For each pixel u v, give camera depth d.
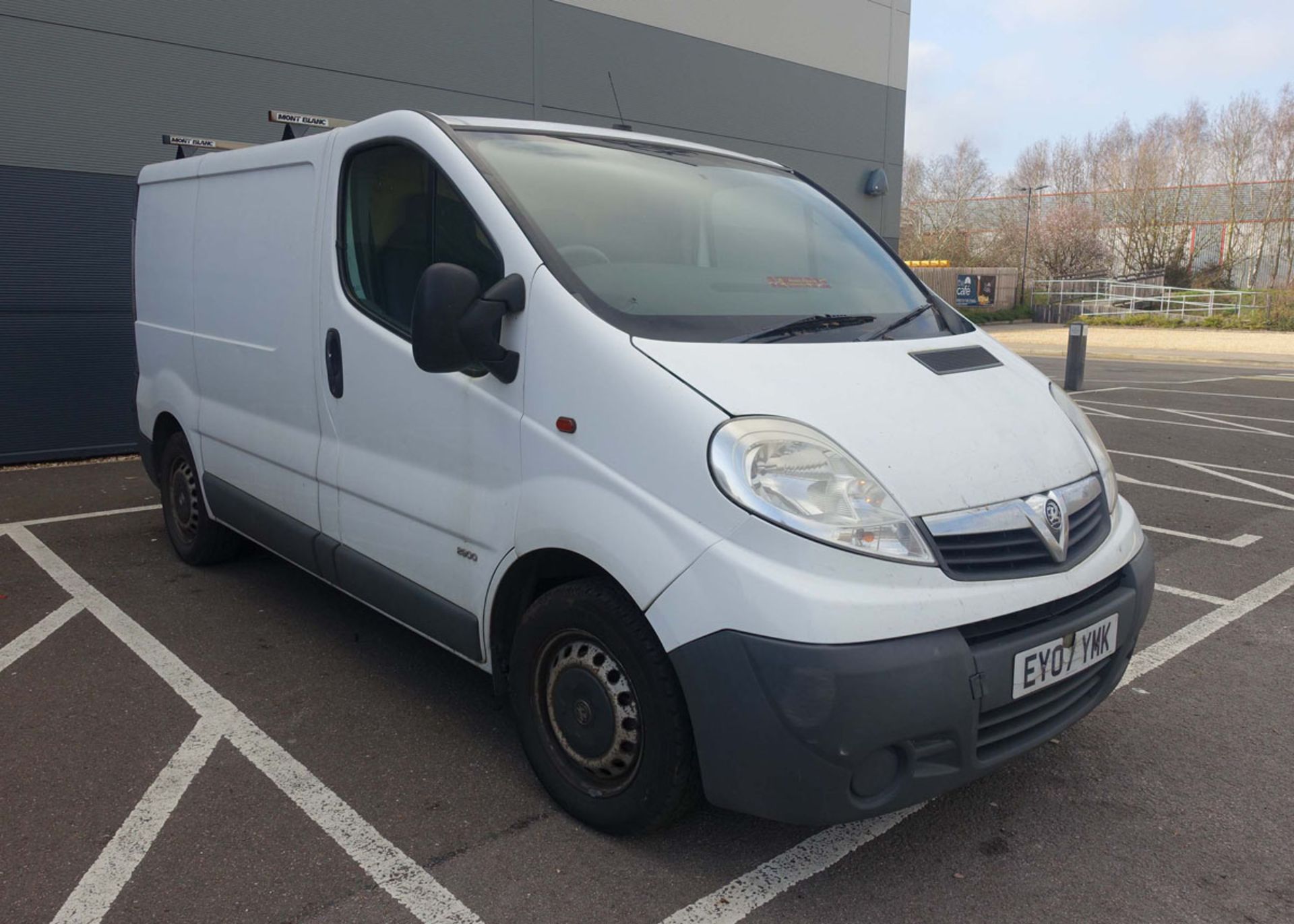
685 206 3.37
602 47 11.50
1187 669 4.08
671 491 2.43
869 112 15.53
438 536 3.15
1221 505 7.00
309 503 3.85
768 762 2.28
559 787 2.88
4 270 7.76
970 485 2.50
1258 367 19.86
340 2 9.23
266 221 4.04
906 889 2.60
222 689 3.78
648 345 2.59
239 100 8.71
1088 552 2.70
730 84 13.16
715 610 2.31
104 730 3.44
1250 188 45.03
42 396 8.11
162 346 5.12
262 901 2.51
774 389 2.50
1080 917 2.49
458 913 2.47
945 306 3.60
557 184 3.14
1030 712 2.55
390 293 3.33
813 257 3.49
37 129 7.73
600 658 2.69
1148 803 3.03
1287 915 2.50
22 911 2.46
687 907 2.51
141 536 5.91
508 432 2.85
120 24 8.01
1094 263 46.56
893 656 2.23
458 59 10.17
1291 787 3.14
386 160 3.36
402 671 3.97
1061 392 3.29
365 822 2.88
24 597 4.80
